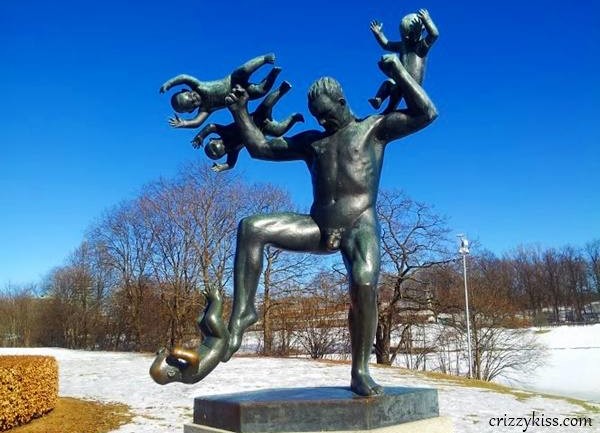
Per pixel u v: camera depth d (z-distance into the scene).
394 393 3.95
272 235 4.30
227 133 4.86
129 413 12.55
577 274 67.19
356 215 4.27
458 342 27.56
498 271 48.31
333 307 27.30
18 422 10.84
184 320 32.03
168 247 32.59
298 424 3.67
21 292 50.91
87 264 44.94
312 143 4.51
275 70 4.66
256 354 29.36
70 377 18.19
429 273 26.83
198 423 4.04
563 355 36.62
